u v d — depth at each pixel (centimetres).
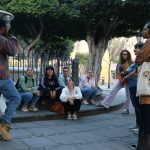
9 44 628
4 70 642
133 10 1764
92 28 1973
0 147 610
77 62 1391
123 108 1224
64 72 1054
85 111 1024
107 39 1977
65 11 1962
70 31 2444
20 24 2434
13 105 657
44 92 995
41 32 2392
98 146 646
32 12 2061
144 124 556
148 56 545
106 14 1766
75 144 655
